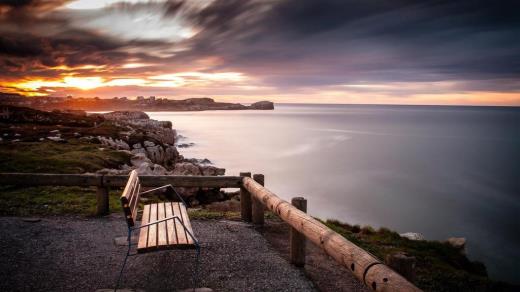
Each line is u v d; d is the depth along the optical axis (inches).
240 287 180.1
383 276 110.7
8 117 2282.2
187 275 191.2
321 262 232.8
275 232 283.7
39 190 411.5
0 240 234.7
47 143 1112.8
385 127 6948.8
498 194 1721.2
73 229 265.0
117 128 2203.5
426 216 1322.6
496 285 289.6
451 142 4291.3
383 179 1959.9
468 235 1152.8
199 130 5157.5
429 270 311.9
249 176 313.0
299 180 1792.6
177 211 214.7
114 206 361.4
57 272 188.9
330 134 4857.3
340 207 1364.4
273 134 4606.3
